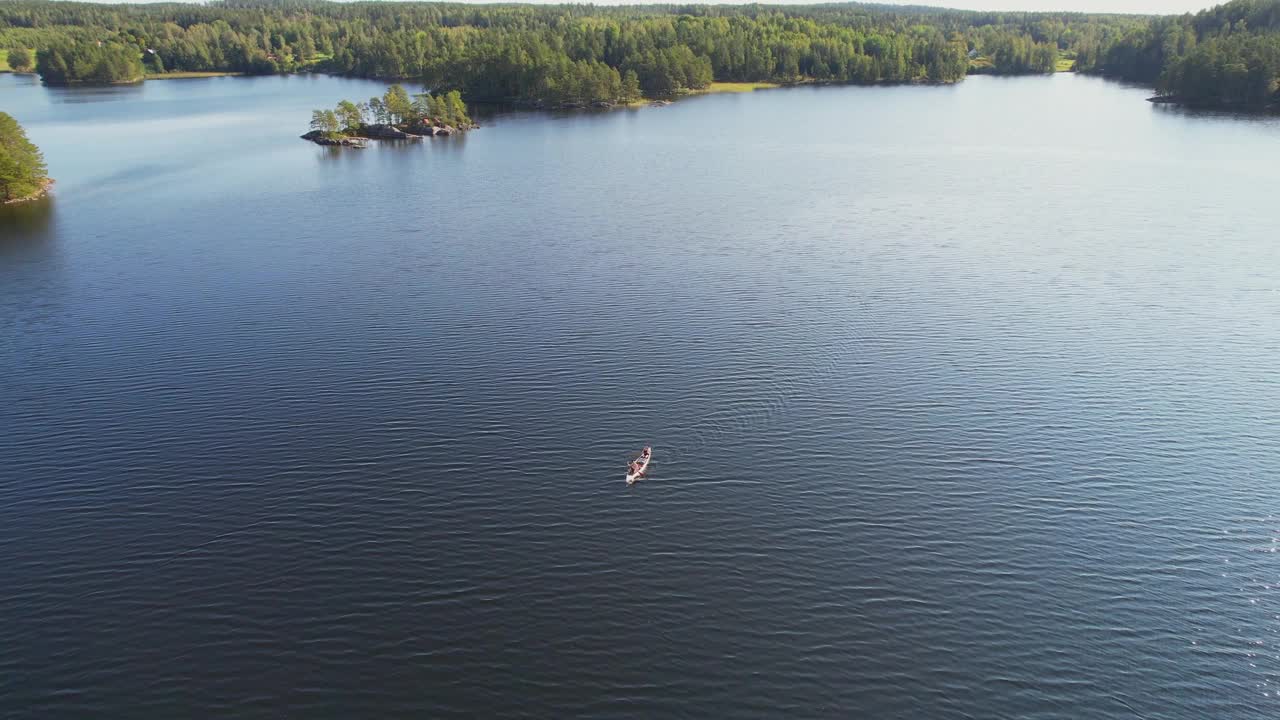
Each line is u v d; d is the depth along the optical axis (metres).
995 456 82.94
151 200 183.50
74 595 65.50
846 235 156.62
